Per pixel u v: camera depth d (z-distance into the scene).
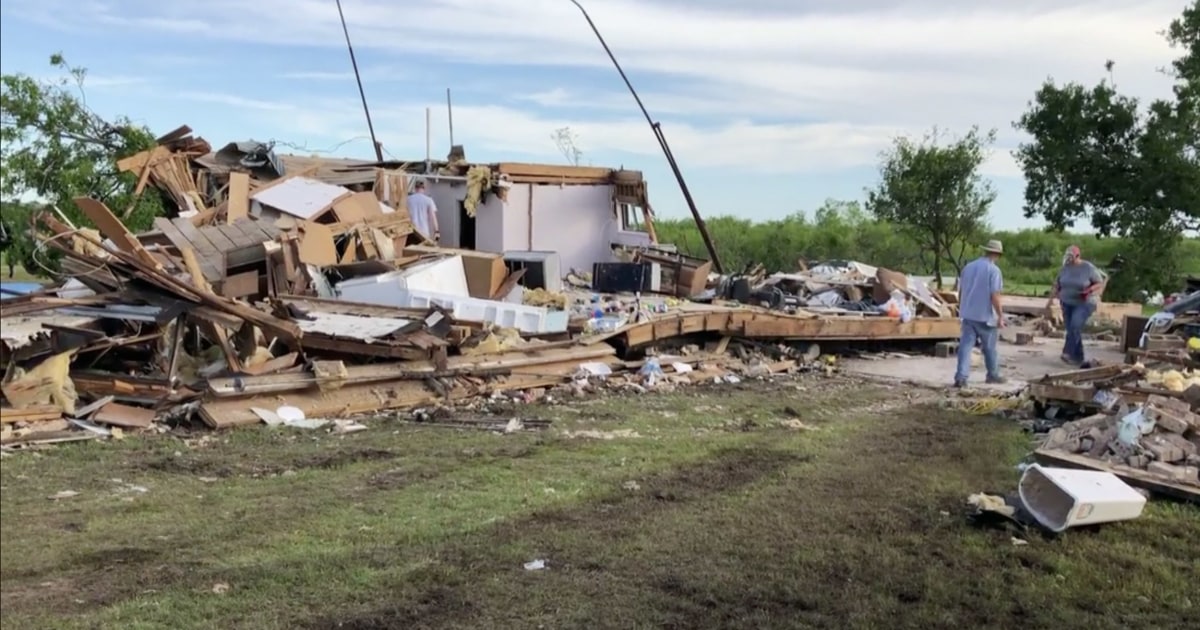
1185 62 24.66
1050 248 39.25
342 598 4.69
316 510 6.34
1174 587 4.84
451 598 4.68
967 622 4.41
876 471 7.28
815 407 10.88
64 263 10.85
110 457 7.99
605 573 5.02
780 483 6.91
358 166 18.77
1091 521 5.65
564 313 13.17
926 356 16.95
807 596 4.69
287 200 15.17
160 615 4.48
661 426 9.44
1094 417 7.97
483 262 14.29
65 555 5.42
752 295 17.16
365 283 12.96
